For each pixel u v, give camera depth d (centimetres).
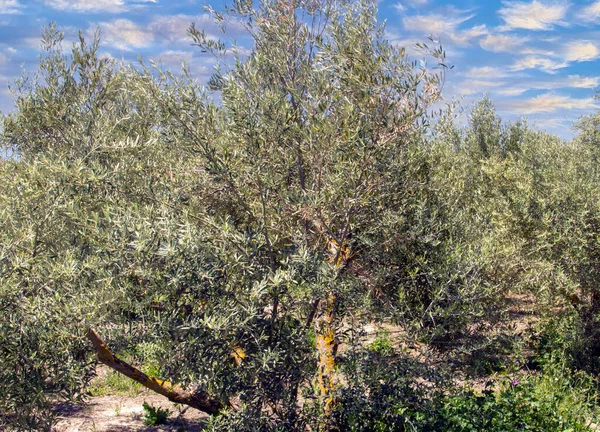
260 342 507
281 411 534
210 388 496
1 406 446
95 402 806
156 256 474
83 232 482
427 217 613
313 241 589
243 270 498
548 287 884
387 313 575
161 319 470
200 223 549
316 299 539
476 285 604
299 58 609
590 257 915
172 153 647
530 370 892
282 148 562
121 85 832
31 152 785
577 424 679
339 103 555
